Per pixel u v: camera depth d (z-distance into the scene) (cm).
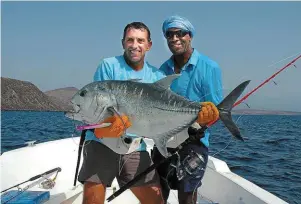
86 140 314
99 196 302
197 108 270
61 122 2558
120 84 269
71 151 501
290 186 683
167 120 270
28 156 442
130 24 314
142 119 267
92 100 264
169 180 352
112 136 261
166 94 272
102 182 305
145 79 325
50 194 396
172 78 275
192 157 333
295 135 1839
